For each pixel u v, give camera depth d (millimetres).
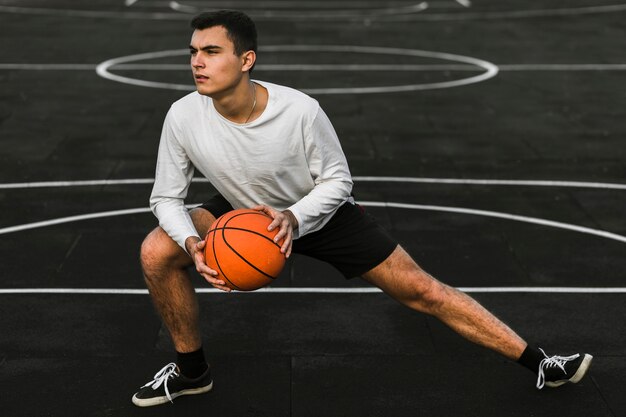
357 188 9617
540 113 13297
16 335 5984
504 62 17406
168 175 4793
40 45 19078
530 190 9555
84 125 12438
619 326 6164
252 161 4609
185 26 21750
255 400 5145
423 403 5113
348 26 21750
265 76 15922
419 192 9469
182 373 5121
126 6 25328
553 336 6004
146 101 13969
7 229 8227
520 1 26328
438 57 17891
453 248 7738
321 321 6215
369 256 4859
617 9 24516
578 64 17219
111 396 5195
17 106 13570
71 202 9078
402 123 12648
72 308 6438
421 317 6262
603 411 5039
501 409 5051
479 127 12445
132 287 6848
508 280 7027
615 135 12031
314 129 4555
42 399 5156
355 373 5461
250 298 6598
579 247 7777
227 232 4477
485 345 5004
